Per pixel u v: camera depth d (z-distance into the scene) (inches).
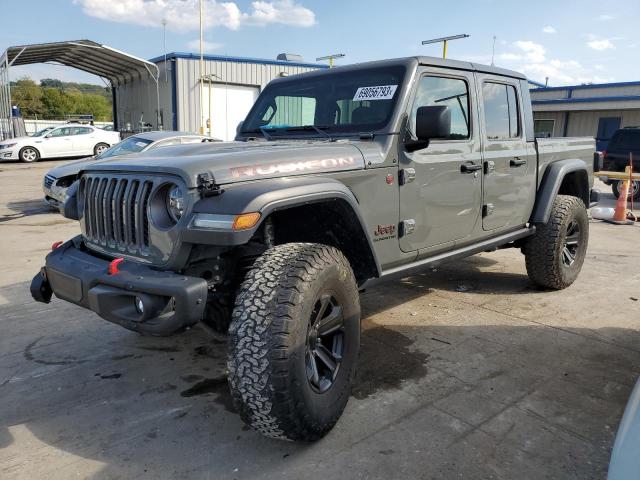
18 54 884.0
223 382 131.8
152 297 95.0
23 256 255.8
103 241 116.3
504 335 159.6
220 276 110.5
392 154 128.6
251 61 892.6
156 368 139.1
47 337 158.7
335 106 145.6
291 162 108.9
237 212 92.7
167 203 102.2
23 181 579.5
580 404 119.6
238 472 96.5
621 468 57.3
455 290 205.2
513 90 175.3
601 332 161.8
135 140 375.2
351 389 115.6
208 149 122.7
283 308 92.7
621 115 985.5
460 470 96.5
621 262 251.0
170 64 850.1
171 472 96.6
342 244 124.9
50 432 109.5
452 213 148.7
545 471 96.3
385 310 182.1
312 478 94.7
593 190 226.1
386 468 97.2
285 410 92.6
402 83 134.0
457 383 129.7
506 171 168.2
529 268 195.6
